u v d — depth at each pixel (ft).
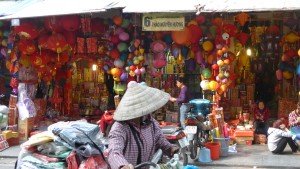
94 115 45.70
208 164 29.60
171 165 13.98
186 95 36.37
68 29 35.78
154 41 35.55
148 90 13.91
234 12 31.30
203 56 35.01
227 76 33.73
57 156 16.14
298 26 36.88
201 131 30.42
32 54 37.35
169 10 31.24
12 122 36.27
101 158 15.34
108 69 37.65
